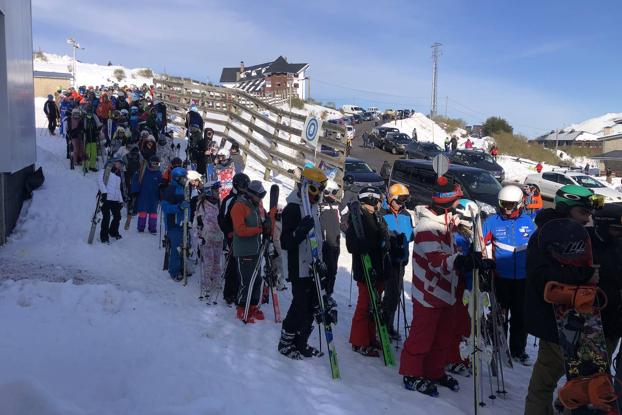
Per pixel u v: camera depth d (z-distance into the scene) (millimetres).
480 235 4996
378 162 32969
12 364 3955
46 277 7387
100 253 8891
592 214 4156
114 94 24562
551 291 3369
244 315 6141
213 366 4715
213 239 7027
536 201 10539
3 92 9039
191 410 3682
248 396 4176
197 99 21406
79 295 6086
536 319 3613
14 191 10375
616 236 3826
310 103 60000
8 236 9633
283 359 5148
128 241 9750
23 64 11055
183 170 7828
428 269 4590
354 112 61719
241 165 13492
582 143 85562
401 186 6152
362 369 5172
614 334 3809
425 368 4859
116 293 6234
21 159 10461
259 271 6199
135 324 5543
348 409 4152
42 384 3588
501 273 5527
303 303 5176
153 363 4559
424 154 31844
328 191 6422
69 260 8391
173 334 5418
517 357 5676
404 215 6207
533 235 3746
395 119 55469
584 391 3186
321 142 14406
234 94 19750
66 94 21453
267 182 15984
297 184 5254
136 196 10398
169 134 16031
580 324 3275
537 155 54344
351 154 36375
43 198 11750
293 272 5156
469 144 41469
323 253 6277
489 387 4941
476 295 4254
